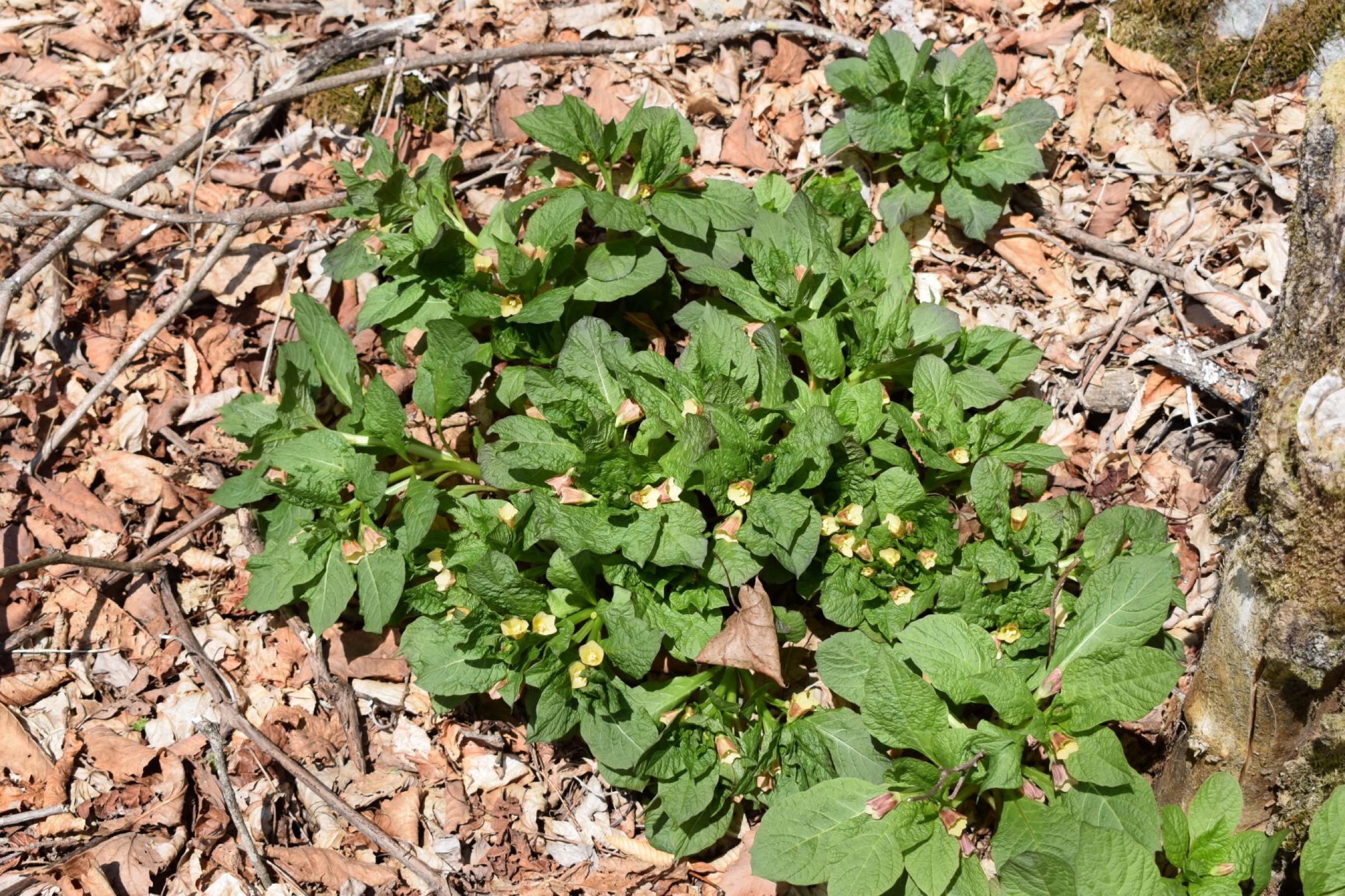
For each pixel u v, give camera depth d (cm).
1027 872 111
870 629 124
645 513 120
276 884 121
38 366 138
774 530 119
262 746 124
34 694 127
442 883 121
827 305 131
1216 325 138
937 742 117
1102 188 144
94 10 156
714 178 142
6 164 147
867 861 115
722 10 153
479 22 154
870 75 141
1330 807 113
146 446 137
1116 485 134
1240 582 112
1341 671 110
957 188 139
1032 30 151
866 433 126
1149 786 117
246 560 131
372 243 129
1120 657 116
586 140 129
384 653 130
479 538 123
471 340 124
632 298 135
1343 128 105
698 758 120
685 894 124
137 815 123
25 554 131
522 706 129
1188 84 147
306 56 153
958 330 129
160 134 151
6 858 121
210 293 142
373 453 128
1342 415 104
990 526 121
